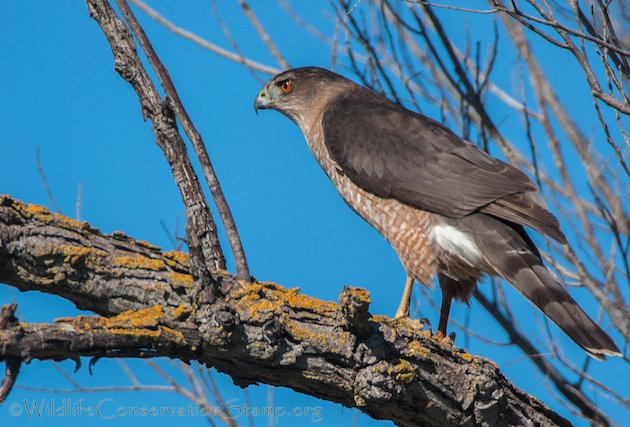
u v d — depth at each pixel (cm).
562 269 1170
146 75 877
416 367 818
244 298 780
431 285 1123
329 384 805
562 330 994
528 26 866
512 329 1174
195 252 757
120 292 779
